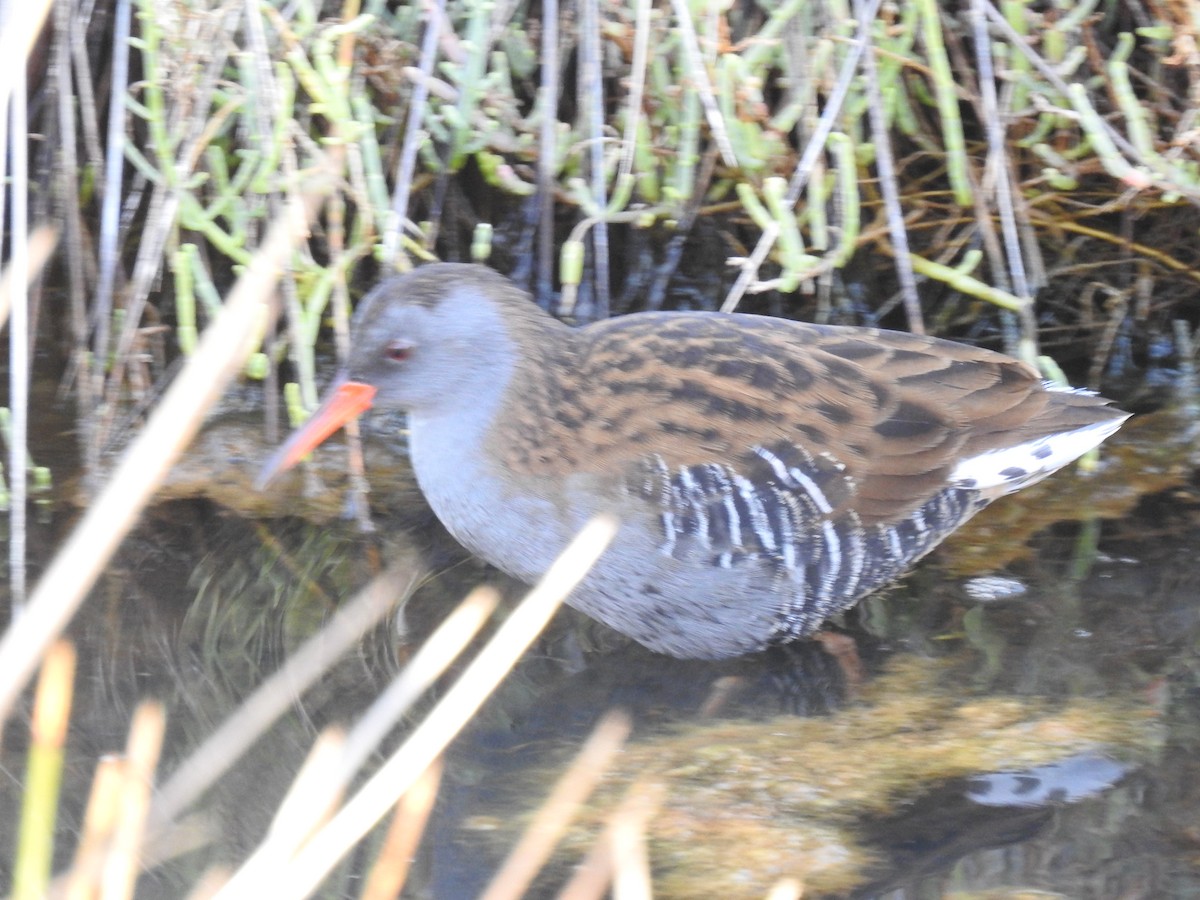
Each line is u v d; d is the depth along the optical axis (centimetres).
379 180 887
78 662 727
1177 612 786
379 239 923
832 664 758
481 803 645
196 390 323
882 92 919
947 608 803
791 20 905
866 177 979
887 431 772
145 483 322
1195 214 998
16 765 649
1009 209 913
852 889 589
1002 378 806
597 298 990
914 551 791
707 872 601
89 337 955
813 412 762
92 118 930
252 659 737
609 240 1005
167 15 836
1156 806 632
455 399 762
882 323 1039
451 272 768
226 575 810
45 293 983
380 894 454
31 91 962
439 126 916
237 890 385
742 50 934
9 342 992
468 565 838
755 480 742
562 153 940
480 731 700
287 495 890
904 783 659
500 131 937
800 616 768
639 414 747
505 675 748
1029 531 874
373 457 930
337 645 730
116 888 407
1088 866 593
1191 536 862
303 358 884
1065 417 812
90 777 641
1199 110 889
